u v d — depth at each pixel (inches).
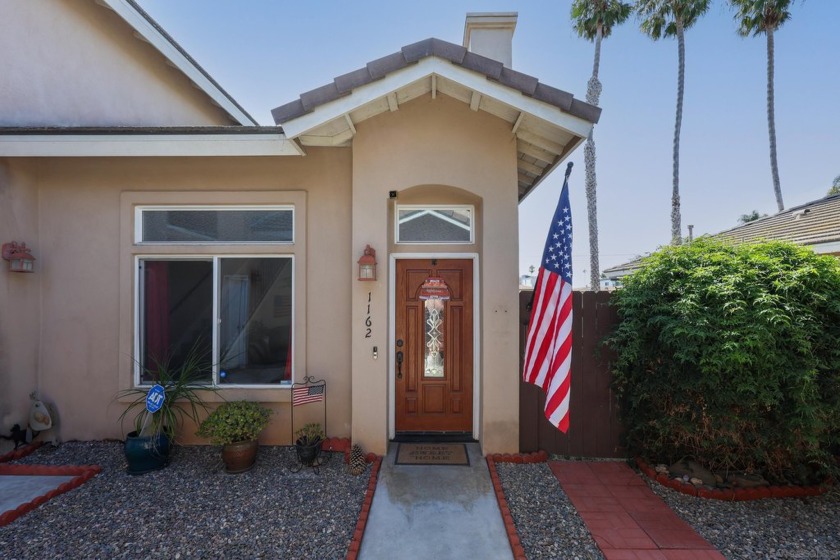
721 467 158.6
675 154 612.4
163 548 119.0
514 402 177.8
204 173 190.2
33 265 186.2
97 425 190.5
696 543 122.6
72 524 130.3
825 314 144.9
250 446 164.2
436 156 178.7
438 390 198.1
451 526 130.7
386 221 179.2
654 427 165.6
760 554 118.2
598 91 569.9
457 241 195.9
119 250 190.2
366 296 178.1
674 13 567.8
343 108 153.3
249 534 125.5
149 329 192.4
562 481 159.5
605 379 182.1
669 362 156.4
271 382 189.9
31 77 194.9
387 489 151.6
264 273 191.9
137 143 170.4
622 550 118.9
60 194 191.6
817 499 146.4
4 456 174.2
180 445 188.7
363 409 177.6
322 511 137.6
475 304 194.5
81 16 217.6
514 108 156.0
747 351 137.6
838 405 138.8
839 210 297.6
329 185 189.0
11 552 117.2
